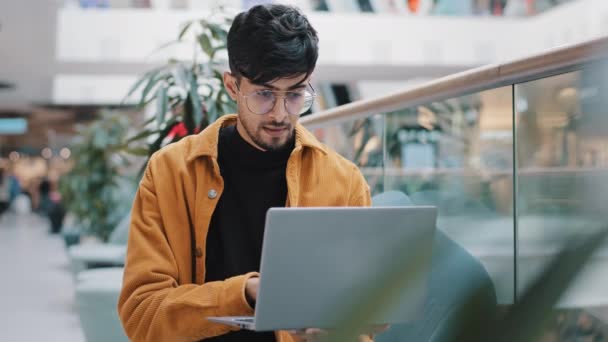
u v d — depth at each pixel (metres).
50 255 9.91
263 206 1.45
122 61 8.87
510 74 1.43
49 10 7.87
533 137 1.43
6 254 10.05
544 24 9.38
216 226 1.47
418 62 9.52
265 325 1.13
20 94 14.04
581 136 1.26
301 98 1.33
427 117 1.95
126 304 1.37
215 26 2.94
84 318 3.32
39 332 4.85
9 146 25.42
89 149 8.01
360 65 9.45
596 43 1.15
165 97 2.73
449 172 1.87
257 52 1.26
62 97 12.42
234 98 1.42
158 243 1.41
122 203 8.10
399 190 2.12
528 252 1.45
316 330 1.15
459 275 1.59
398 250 1.17
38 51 9.43
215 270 1.45
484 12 9.72
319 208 1.12
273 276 1.12
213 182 1.44
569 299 1.14
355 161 2.47
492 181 1.66
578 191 1.29
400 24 9.49
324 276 1.14
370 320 0.67
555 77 1.34
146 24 8.79
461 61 9.57
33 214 23.28
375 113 2.21
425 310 1.63
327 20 9.37
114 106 12.05
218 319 1.22
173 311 1.30
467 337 0.80
